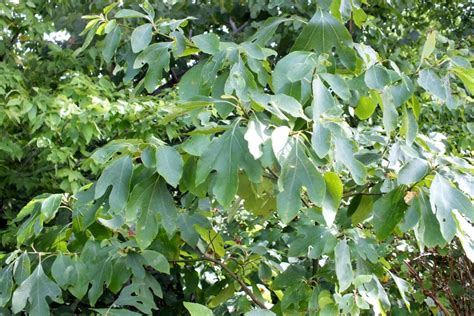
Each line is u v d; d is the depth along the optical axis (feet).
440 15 21.25
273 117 4.31
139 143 4.27
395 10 17.22
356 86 4.53
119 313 5.18
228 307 7.45
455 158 4.69
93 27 5.16
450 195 4.20
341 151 4.09
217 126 4.06
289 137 3.98
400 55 16.39
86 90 11.36
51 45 13.55
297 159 3.90
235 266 6.88
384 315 5.16
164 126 9.96
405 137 4.78
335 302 4.83
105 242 5.56
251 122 3.84
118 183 4.14
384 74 4.40
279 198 3.86
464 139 11.30
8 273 5.04
